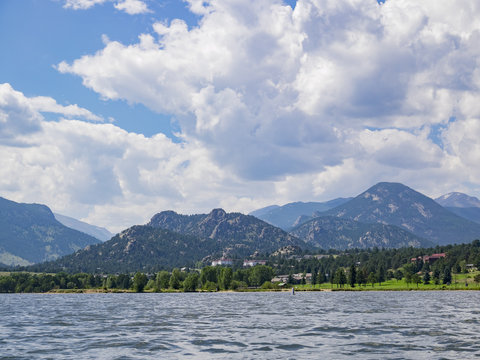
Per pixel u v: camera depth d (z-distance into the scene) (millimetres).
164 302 178500
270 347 52844
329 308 126438
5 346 56156
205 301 183500
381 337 61000
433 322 81938
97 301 196125
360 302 160375
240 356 47125
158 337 63094
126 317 100562
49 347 55000
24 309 136750
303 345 54219
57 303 180000
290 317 95812
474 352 48719
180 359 45969
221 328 74438
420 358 45281
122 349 52719
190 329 73438
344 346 53250
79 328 77312
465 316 95188
